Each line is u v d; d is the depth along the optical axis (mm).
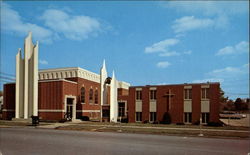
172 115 35625
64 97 41375
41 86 42531
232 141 16344
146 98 37844
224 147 13422
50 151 11695
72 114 44938
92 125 30078
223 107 96375
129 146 13438
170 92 36156
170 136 19266
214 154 11297
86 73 50281
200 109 34031
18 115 40531
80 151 11727
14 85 44656
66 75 47938
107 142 15047
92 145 13703
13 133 20766
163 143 14805
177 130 23328
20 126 29406
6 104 44969
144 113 37656
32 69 40500
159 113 36562
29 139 16438
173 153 11422
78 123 34375
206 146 13734
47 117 41125
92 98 52500
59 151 11703
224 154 11320
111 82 40906
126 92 67188
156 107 36938
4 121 38188
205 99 33938
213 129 24859
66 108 42500
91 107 51562
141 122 37656
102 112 40938
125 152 11562
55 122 36594
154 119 37000
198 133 20750
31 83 40312
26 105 39750
